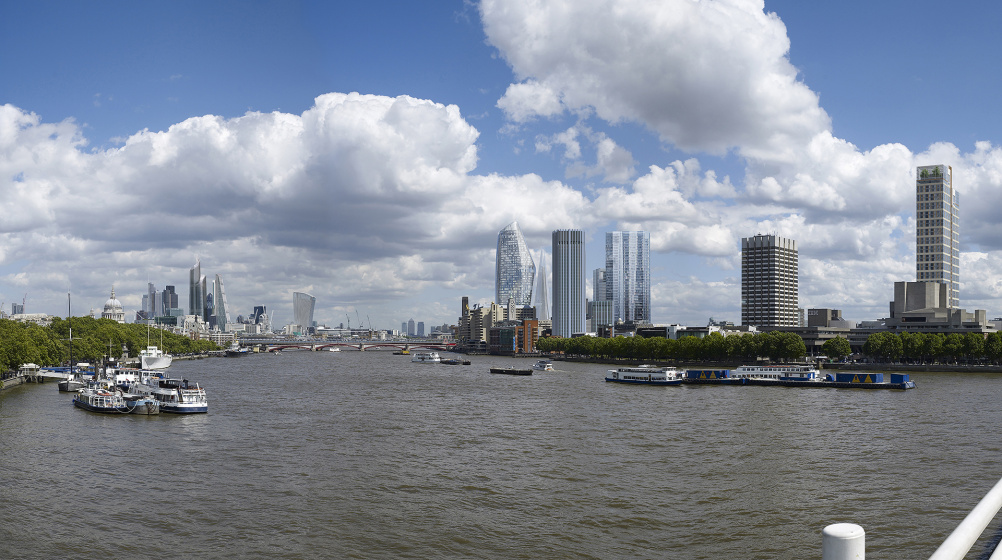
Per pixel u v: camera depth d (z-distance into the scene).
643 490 113.69
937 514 99.69
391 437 165.38
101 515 102.00
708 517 99.56
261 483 119.69
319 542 90.75
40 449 150.38
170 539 92.12
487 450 148.00
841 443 154.00
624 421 192.50
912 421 189.00
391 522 98.44
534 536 92.38
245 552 87.38
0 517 100.81
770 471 126.31
